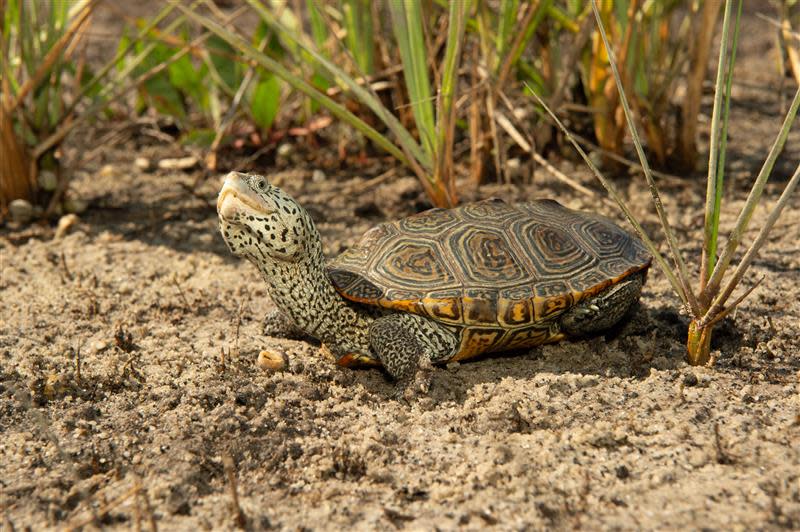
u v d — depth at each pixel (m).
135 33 0.89
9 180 0.84
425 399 0.63
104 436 0.61
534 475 0.57
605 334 0.69
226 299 0.74
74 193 0.90
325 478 0.58
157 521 0.56
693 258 0.76
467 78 0.94
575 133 0.91
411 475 0.58
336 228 0.83
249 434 0.60
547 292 0.65
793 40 0.90
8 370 0.66
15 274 0.77
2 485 0.58
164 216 0.86
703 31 0.84
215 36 0.92
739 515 0.55
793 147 0.93
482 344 0.65
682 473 0.57
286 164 0.95
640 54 0.86
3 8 0.82
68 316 0.72
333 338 0.66
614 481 0.57
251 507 0.57
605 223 0.69
